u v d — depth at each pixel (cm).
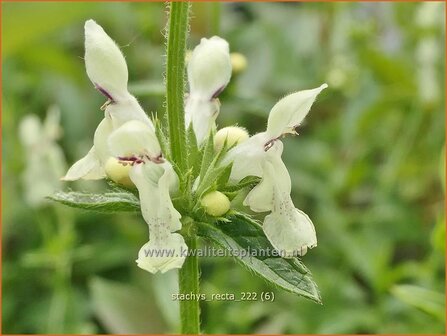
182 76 10
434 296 14
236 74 16
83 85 22
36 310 18
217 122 20
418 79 21
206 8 21
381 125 22
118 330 15
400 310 16
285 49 22
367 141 22
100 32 10
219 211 10
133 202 10
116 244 19
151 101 20
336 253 18
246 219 10
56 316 16
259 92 21
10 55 22
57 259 17
